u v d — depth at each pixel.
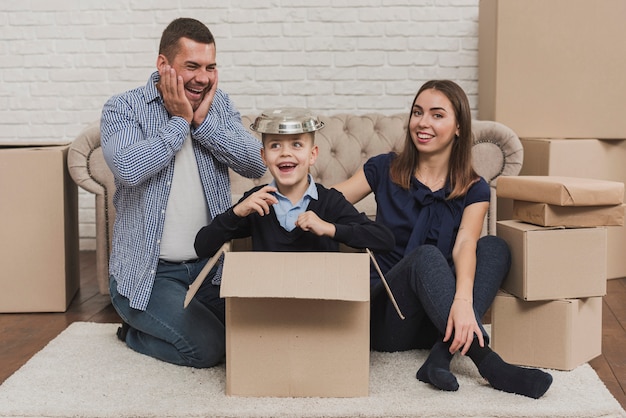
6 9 4.08
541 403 1.86
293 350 1.91
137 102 2.26
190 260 2.30
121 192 2.30
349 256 1.81
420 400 1.88
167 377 2.07
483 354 1.97
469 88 4.04
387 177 2.37
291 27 4.04
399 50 4.04
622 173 3.42
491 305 2.22
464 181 2.28
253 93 4.07
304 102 4.08
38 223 2.84
